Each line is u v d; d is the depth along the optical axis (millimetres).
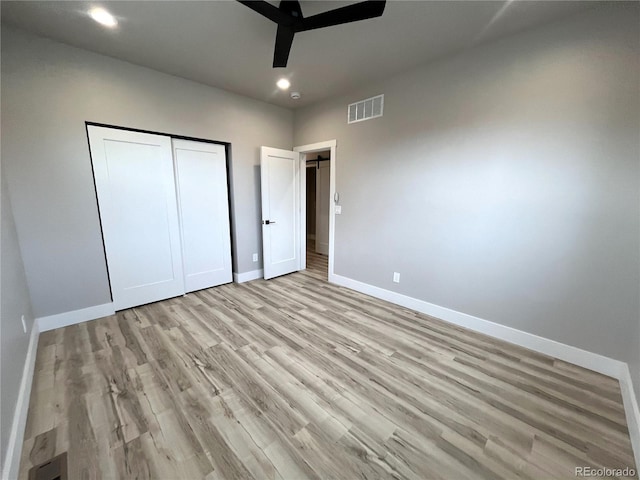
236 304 3127
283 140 4086
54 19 1994
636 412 1467
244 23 2035
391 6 1808
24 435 1405
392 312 2955
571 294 2051
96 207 2627
